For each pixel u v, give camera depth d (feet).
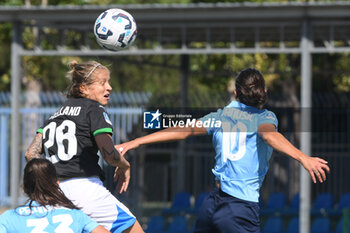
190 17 141.90
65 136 56.70
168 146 207.41
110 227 58.34
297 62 252.62
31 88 273.75
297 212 176.55
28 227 51.13
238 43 232.94
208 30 147.74
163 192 205.57
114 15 76.13
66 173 56.70
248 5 134.41
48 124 57.88
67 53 154.81
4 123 185.57
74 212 52.06
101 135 55.57
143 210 189.16
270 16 138.10
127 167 57.93
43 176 52.08
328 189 200.64
